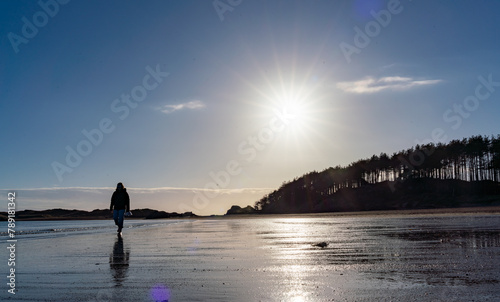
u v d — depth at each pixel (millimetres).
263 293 6242
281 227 26094
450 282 6773
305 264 9070
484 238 13625
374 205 109750
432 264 8586
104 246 13789
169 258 10406
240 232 21453
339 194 136375
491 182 95562
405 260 9219
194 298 5965
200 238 17328
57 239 17453
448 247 11367
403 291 6203
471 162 99000
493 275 7328
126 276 7805
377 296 5926
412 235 15719
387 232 17859
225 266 8945
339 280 7148
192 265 9156
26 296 6195
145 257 10633
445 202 91938
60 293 6387
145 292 6402
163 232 22656
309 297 5949
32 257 10758
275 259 9977
